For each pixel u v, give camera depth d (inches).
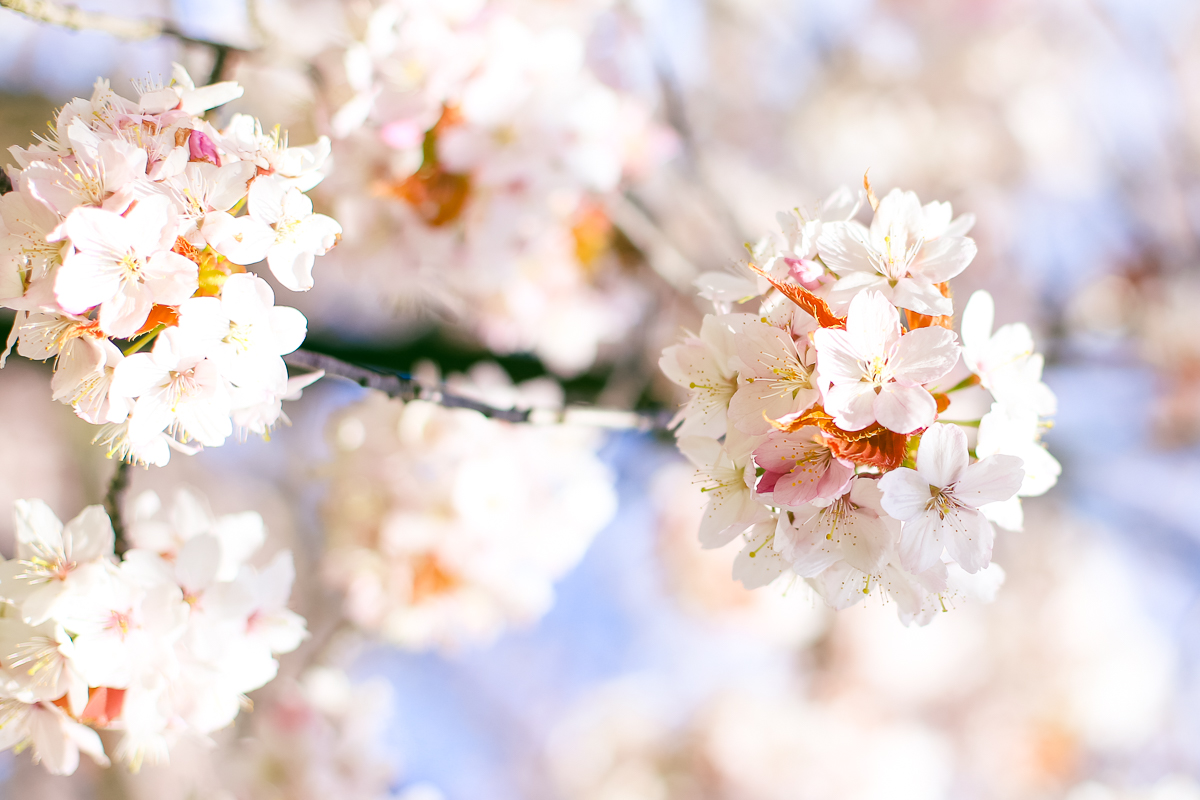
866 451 29.9
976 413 46.8
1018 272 73.1
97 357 30.0
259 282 30.3
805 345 30.2
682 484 66.8
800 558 30.2
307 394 68.1
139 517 32.7
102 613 31.2
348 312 62.1
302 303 60.7
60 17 32.4
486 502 38.8
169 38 33.6
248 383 30.4
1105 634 75.5
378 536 39.1
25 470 74.1
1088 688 73.4
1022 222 76.5
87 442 72.9
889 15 81.2
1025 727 73.9
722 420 30.9
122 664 31.2
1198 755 74.5
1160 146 74.3
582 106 36.8
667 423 34.0
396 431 39.7
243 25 37.1
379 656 84.0
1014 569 77.5
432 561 38.8
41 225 30.0
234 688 32.2
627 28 47.0
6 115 59.3
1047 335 68.8
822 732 70.5
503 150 36.3
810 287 30.5
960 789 75.5
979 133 78.3
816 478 30.0
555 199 38.6
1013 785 73.5
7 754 69.6
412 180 36.4
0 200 30.1
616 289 50.0
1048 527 78.4
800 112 81.7
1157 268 72.2
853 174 78.7
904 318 30.9
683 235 57.5
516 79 36.4
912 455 30.3
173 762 56.7
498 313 44.9
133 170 30.0
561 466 42.8
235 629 32.3
